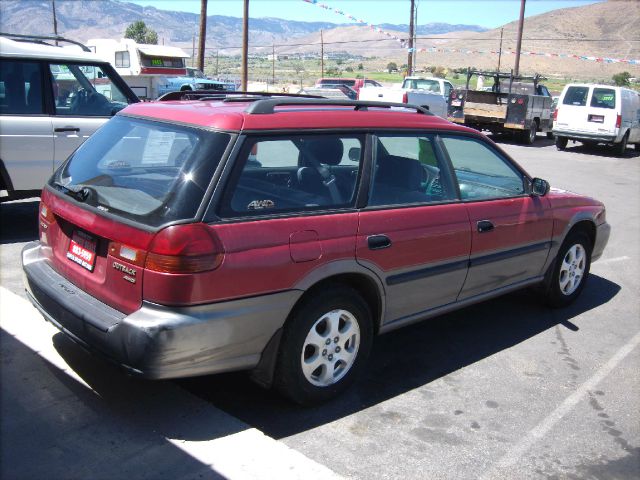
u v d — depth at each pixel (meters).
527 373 4.47
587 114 19.92
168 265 3.07
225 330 3.22
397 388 4.13
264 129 3.48
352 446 3.42
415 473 3.21
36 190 6.92
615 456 3.49
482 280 4.72
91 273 3.49
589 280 6.88
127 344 3.09
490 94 22.52
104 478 2.98
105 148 3.91
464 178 4.69
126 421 3.46
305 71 137.50
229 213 3.26
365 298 4.00
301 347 3.58
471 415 3.83
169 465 3.10
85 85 7.21
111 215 3.35
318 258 3.53
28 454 3.14
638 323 5.60
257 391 3.93
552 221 5.29
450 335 5.11
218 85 23.86
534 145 22.45
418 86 24.41
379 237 3.83
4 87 6.61
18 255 6.26
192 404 3.67
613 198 12.17
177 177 3.30
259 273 3.29
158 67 21.02
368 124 3.99
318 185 3.70
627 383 4.39
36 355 4.15
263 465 3.13
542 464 3.37
